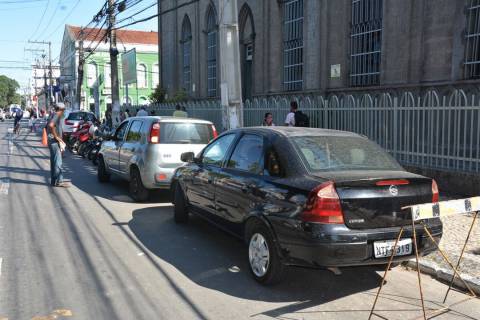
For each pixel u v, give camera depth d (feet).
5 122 197.88
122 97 173.99
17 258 18.83
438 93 38.06
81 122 67.46
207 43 80.69
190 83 88.99
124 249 20.33
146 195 30.17
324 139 17.10
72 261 18.61
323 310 14.52
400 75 41.29
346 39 47.96
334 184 14.14
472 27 35.73
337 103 38.22
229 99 33.24
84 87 176.86
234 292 15.80
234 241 21.75
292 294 15.72
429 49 38.55
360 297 15.61
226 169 19.45
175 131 29.48
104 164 37.22
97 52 176.86
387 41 42.42
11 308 14.23
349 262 14.08
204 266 18.30
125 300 14.99
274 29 60.08
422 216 12.83
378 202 14.47
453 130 29.19
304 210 14.32
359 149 17.07
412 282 17.02
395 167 16.63
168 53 97.45
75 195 32.50
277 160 16.40
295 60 57.16
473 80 34.86
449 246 19.92
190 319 13.74
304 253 14.32
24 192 33.14
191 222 25.17
